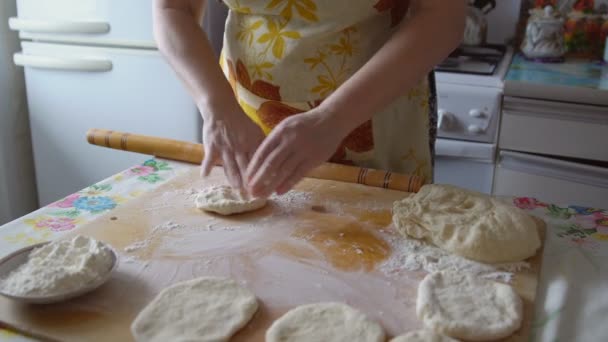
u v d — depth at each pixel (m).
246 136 0.82
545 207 0.90
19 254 0.68
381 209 0.86
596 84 1.53
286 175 0.76
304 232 0.79
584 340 0.58
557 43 1.79
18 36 1.75
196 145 1.03
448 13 0.81
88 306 0.61
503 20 2.02
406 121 0.99
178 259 0.71
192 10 0.99
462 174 1.71
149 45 1.53
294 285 0.67
